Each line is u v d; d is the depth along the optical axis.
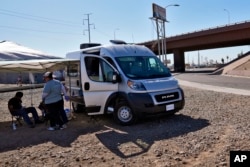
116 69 9.50
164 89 9.20
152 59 10.38
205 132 7.64
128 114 9.24
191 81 32.41
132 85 9.02
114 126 9.32
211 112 10.59
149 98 8.83
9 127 10.24
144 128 8.71
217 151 6.06
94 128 9.20
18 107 9.99
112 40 11.15
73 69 11.58
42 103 10.28
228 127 8.02
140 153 6.33
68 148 7.06
